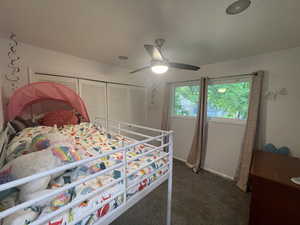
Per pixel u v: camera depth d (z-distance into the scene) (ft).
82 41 5.86
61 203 2.27
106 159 3.83
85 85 8.33
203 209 5.55
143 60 8.54
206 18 4.09
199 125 8.76
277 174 4.14
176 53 6.91
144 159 4.11
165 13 3.90
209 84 8.70
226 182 7.47
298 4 3.37
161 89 11.27
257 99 6.56
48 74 6.97
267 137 6.66
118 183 3.00
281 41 5.41
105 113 9.35
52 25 4.65
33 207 2.10
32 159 2.48
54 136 3.84
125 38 5.49
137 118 11.40
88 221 2.41
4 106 5.81
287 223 3.64
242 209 5.56
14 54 6.01
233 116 7.88
